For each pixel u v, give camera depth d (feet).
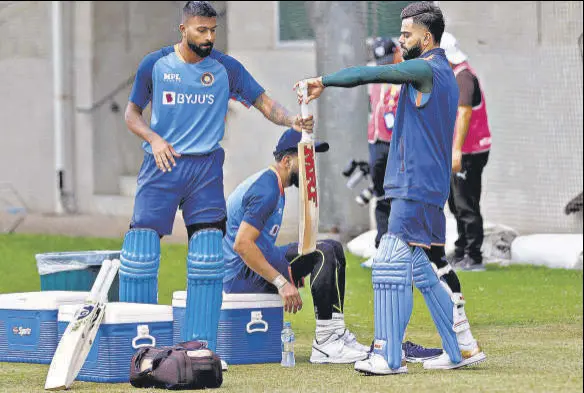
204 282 80.33
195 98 80.79
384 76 74.43
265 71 197.57
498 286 133.28
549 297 124.77
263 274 82.74
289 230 183.83
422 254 77.20
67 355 72.69
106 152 221.05
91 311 74.84
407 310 76.28
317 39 181.88
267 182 82.48
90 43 218.18
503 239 160.35
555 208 177.47
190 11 80.12
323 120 181.68
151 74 81.00
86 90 219.00
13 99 220.43
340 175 180.34
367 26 182.70
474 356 79.30
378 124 137.18
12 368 80.59
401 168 75.92
